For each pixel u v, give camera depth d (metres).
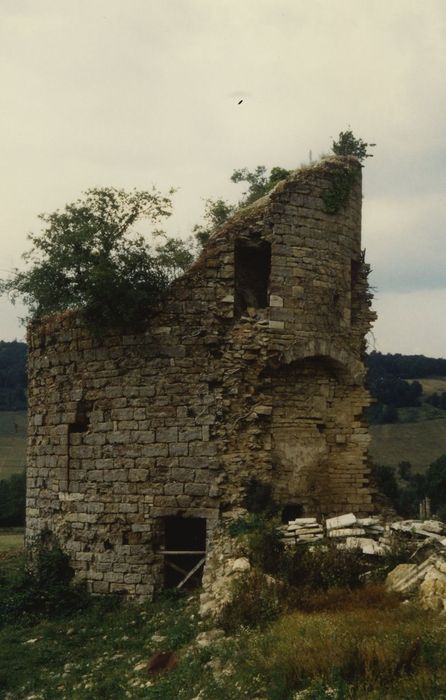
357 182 21.36
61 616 18.27
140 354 19.38
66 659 14.78
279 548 15.04
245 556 15.18
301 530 15.98
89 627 17.05
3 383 103.00
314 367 20.27
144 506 18.86
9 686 13.48
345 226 20.69
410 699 8.49
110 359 19.83
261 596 12.93
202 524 19.75
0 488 58.91
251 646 10.92
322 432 20.33
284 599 12.77
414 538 15.13
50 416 21.16
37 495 21.53
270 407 18.95
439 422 81.56
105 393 19.81
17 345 116.88
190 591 18.31
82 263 19.09
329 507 20.12
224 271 19.17
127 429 19.34
